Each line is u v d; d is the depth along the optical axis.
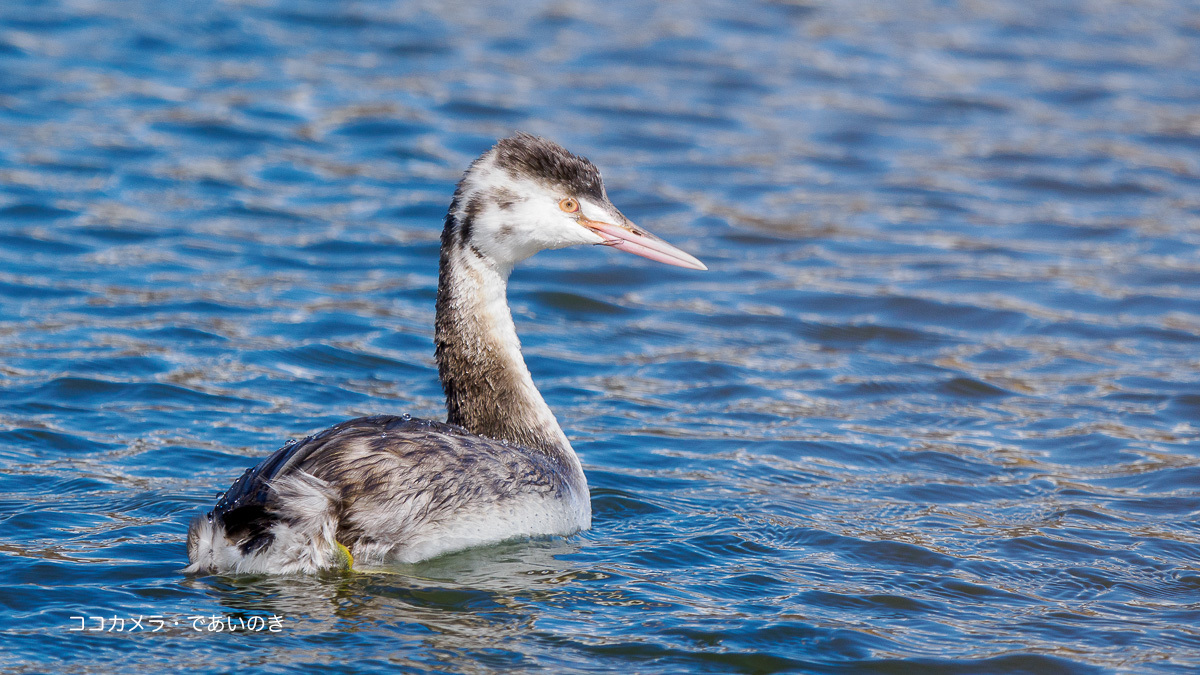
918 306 17.45
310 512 8.77
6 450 11.76
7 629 8.19
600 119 24.88
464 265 10.95
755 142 24.41
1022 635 8.84
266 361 14.59
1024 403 14.41
